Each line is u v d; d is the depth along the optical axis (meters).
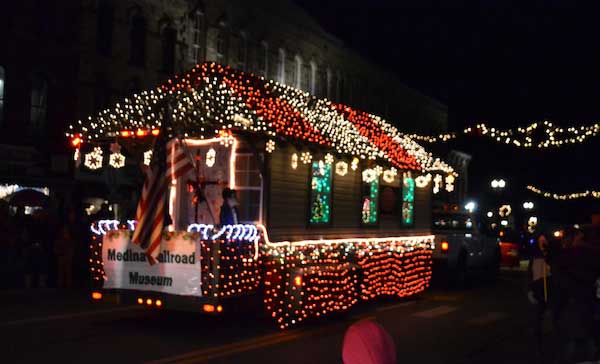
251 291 10.27
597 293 9.00
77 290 15.20
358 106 41.97
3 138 22.70
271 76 34.19
